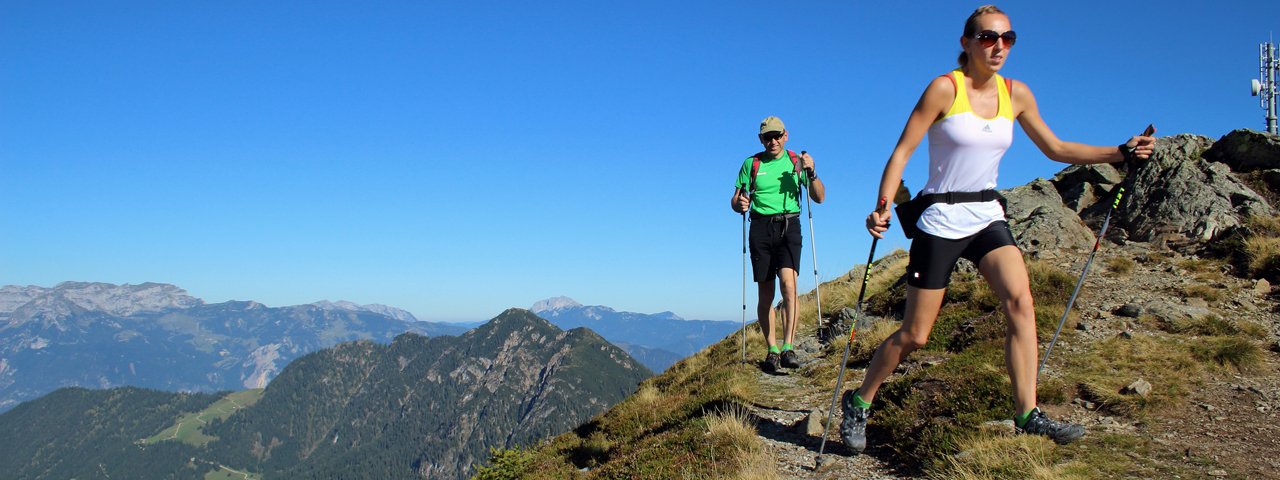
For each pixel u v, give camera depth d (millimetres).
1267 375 7746
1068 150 5699
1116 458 6066
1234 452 6062
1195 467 5844
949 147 5434
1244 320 9352
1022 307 5562
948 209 5496
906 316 5895
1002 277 5500
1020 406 5922
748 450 7520
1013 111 5551
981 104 5406
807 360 11461
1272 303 9914
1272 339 8680
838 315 13594
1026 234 14125
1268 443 6180
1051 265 12414
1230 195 13719
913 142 5469
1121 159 5555
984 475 5969
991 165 5496
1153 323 9320
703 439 8062
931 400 7742
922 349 9898
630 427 10477
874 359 6285
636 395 12844
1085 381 7730
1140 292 10609
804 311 15188
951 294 11438
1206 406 7062
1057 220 14281
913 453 6805
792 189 10695
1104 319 9664
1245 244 11555
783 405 9375
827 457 7090
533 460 11344
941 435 6836
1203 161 14992
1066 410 7336
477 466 12203
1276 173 14203
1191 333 8945
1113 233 14289
